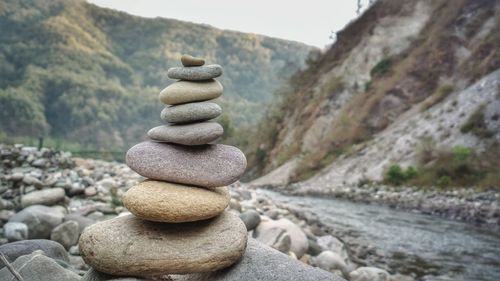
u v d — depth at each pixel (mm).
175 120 3414
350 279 6129
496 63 24266
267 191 27062
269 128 44625
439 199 17484
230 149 3512
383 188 21188
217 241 3096
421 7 37156
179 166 3240
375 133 29188
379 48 36812
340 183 24953
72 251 5504
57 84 82500
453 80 26703
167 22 153000
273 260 3180
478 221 14102
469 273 7926
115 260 2891
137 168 3250
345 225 12945
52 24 105812
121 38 142125
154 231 3076
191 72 3543
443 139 21922
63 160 12477
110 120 83062
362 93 33531
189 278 3387
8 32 99312
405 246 10203
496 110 20641
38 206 6250
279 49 162875
